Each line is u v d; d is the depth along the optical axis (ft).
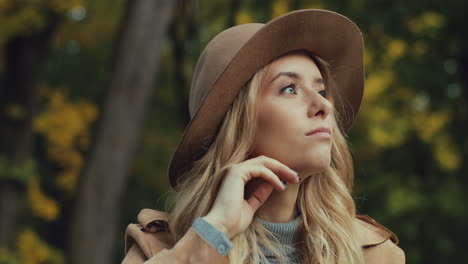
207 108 5.11
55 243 35.63
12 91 24.30
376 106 23.72
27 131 24.59
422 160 25.43
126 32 20.67
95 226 19.97
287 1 24.85
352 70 5.80
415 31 24.16
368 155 25.23
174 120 31.19
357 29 5.42
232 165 4.93
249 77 5.13
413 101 24.90
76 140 27.48
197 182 5.24
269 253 5.19
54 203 25.03
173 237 5.17
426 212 23.79
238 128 5.20
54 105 26.43
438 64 24.35
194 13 26.81
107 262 20.33
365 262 5.65
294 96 5.08
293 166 5.01
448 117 24.27
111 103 20.38
